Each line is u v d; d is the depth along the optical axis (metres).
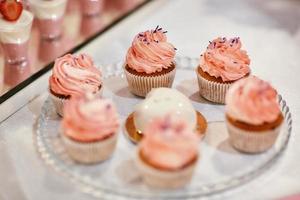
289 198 0.65
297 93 0.87
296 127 0.78
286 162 0.71
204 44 1.02
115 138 0.69
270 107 0.70
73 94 0.77
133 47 0.85
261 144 0.71
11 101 0.82
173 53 0.85
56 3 0.97
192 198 0.64
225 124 0.77
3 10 0.90
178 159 0.63
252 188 0.67
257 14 1.15
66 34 1.02
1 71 0.90
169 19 1.12
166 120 0.66
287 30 1.09
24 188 0.67
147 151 0.64
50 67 0.91
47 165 0.70
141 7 1.14
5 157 0.72
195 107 0.82
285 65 0.96
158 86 0.84
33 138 0.76
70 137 0.68
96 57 0.96
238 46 0.83
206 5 1.19
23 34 0.91
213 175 0.68
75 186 0.66
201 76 0.82
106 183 0.66
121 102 0.83
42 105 0.83
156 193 0.64
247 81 0.72
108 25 1.05
